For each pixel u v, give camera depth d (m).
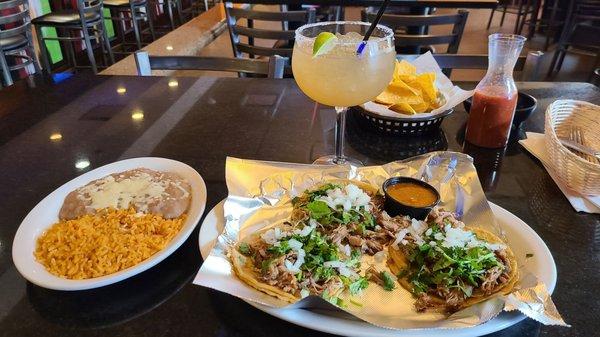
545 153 0.55
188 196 0.44
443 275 0.35
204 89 0.78
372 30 0.50
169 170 0.50
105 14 2.56
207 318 0.34
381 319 0.32
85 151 0.59
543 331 0.32
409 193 0.46
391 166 0.51
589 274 0.37
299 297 0.34
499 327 0.31
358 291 0.36
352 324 0.31
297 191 0.48
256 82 0.81
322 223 0.43
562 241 0.42
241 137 0.62
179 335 0.32
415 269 0.38
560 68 2.26
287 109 0.71
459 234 0.39
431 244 0.38
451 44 1.10
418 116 0.58
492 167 0.54
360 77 0.49
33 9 2.06
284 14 1.07
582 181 0.46
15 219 0.45
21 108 0.71
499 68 0.55
